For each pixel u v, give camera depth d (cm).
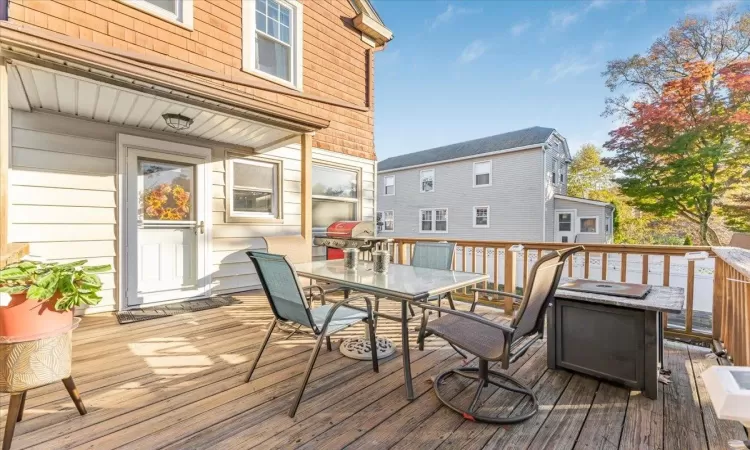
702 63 1071
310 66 557
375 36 670
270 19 508
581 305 232
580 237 1295
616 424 180
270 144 482
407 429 175
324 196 602
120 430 171
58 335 165
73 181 363
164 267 430
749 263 180
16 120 332
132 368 243
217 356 266
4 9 272
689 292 302
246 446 160
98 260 381
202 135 440
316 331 203
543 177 1255
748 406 63
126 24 349
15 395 155
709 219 1187
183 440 164
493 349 183
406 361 208
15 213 332
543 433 172
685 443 164
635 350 212
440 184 1530
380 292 206
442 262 348
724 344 271
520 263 891
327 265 314
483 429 175
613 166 1290
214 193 471
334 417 185
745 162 1039
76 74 252
